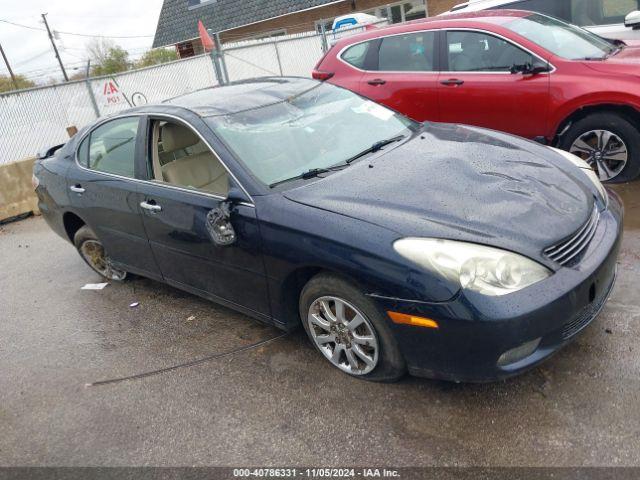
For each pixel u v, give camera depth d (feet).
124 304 14.35
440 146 10.85
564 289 7.61
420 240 7.86
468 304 7.44
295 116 11.64
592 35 17.99
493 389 8.72
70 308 14.76
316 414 8.96
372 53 19.62
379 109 12.80
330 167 10.37
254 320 12.23
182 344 11.87
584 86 15.16
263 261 9.62
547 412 8.11
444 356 7.93
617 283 11.07
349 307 8.84
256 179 9.91
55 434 9.76
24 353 12.80
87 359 12.03
